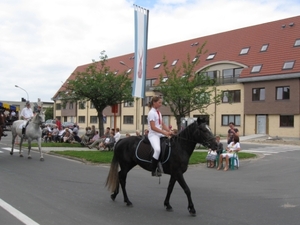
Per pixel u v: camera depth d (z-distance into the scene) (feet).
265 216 23.31
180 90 68.90
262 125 123.44
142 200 27.71
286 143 98.58
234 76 132.57
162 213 23.79
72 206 25.20
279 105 117.08
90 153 58.54
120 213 23.59
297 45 121.29
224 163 52.95
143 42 53.78
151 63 171.94
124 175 26.32
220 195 30.32
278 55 123.13
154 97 25.45
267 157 62.54
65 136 81.46
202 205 26.37
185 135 24.32
